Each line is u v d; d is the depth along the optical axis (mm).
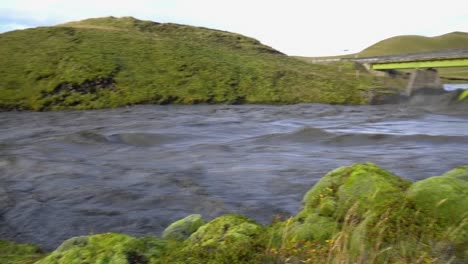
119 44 99250
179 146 33031
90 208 17562
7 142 36531
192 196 18906
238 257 5969
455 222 5977
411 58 85438
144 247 6656
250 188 20109
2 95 69812
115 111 64750
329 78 98562
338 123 49156
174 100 76312
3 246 11094
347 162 25859
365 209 6934
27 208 17547
